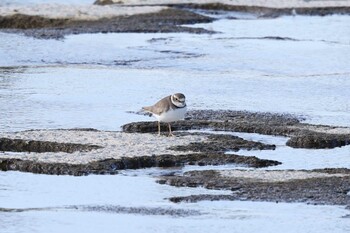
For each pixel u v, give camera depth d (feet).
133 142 56.80
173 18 121.49
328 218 44.01
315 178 49.49
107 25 114.62
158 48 101.04
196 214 44.83
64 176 50.85
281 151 56.75
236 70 88.43
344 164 53.72
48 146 56.29
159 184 49.34
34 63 91.71
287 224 43.29
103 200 47.09
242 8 134.51
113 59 94.48
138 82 80.74
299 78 83.41
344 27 120.16
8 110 68.44
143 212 45.21
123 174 51.29
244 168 52.49
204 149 55.67
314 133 60.39
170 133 58.80
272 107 70.33
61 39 105.50
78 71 86.58
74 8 123.65
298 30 117.39
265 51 99.60
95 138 57.62
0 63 91.30
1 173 51.42
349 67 90.38
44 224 43.73
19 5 126.52
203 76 84.23
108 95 74.79
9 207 46.21
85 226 43.47
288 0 139.44
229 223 43.47
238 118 65.67
